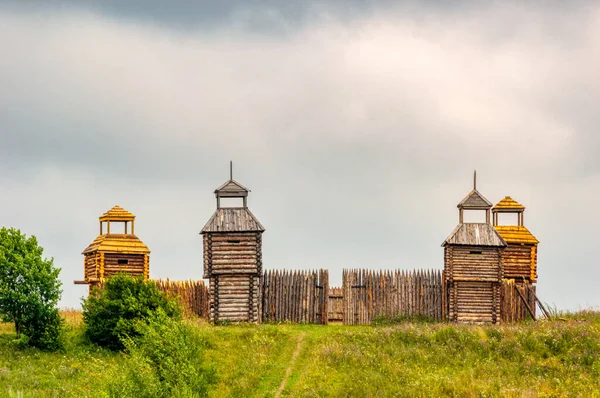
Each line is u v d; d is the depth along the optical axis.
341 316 126.31
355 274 127.38
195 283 124.94
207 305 124.44
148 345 88.69
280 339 106.62
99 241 137.25
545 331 104.56
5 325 112.94
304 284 126.00
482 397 81.00
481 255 128.38
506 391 81.94
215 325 120.69
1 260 102.56
